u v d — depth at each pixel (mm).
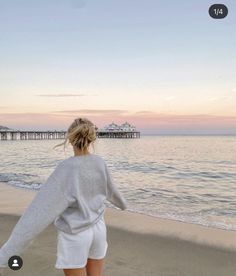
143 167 21812
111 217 7109
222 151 41906
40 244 4898
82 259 2227
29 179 14555
